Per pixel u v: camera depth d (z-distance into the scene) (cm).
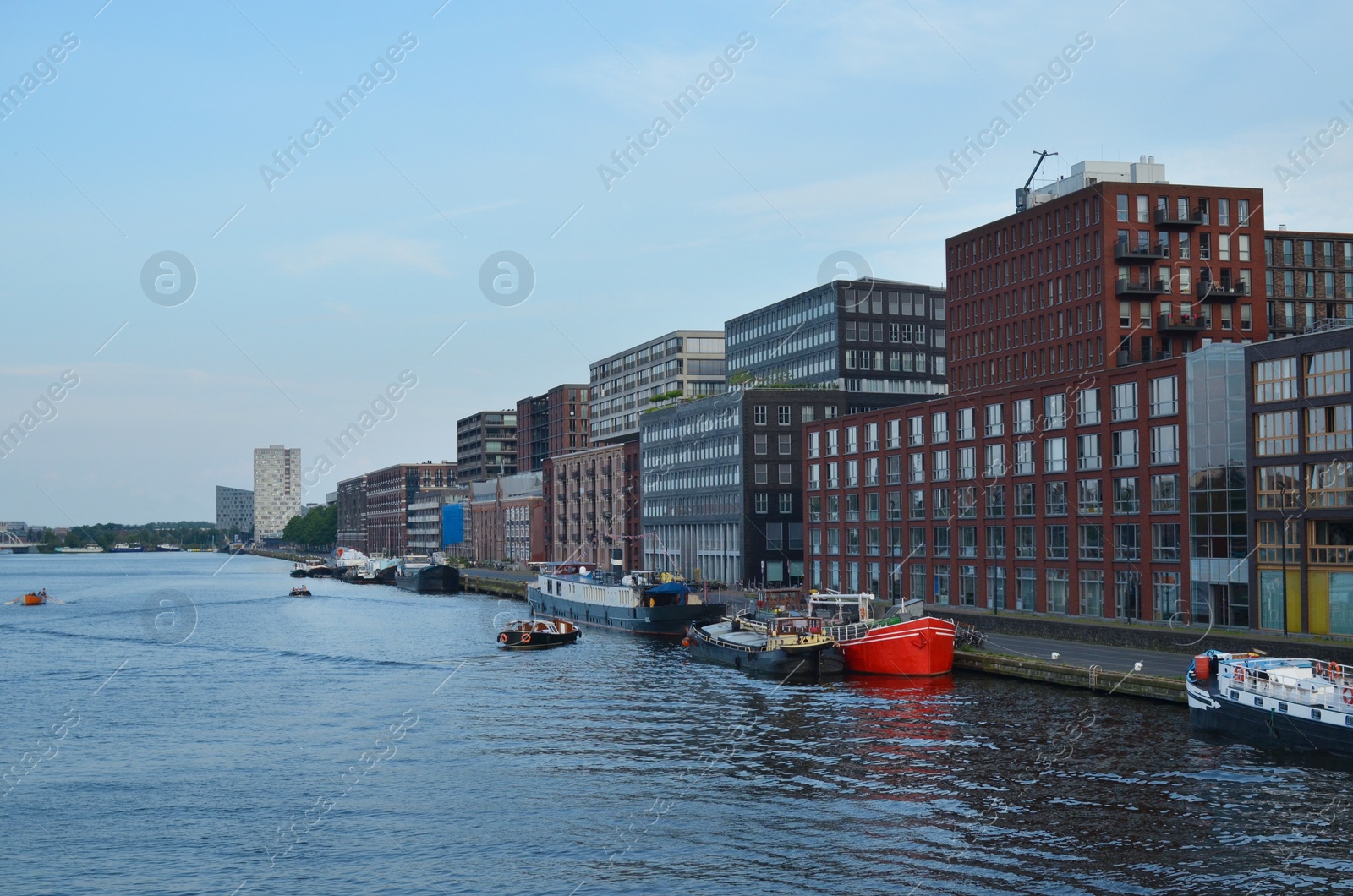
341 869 4528
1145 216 11875
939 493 11369
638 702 7819
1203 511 8512
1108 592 9325
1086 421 9588
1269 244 13350
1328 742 5366
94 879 4488
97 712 7881
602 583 14262
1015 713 6775
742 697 7900
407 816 5169
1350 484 7488
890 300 17312
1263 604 8081
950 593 11188
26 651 11794
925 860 4378
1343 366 7531
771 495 15725
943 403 11312
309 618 15675
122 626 14738
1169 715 6500
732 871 4353
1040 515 10062
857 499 12744
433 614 16388
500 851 4666
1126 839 4512
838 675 8769
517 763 6038
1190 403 8606
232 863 4631
